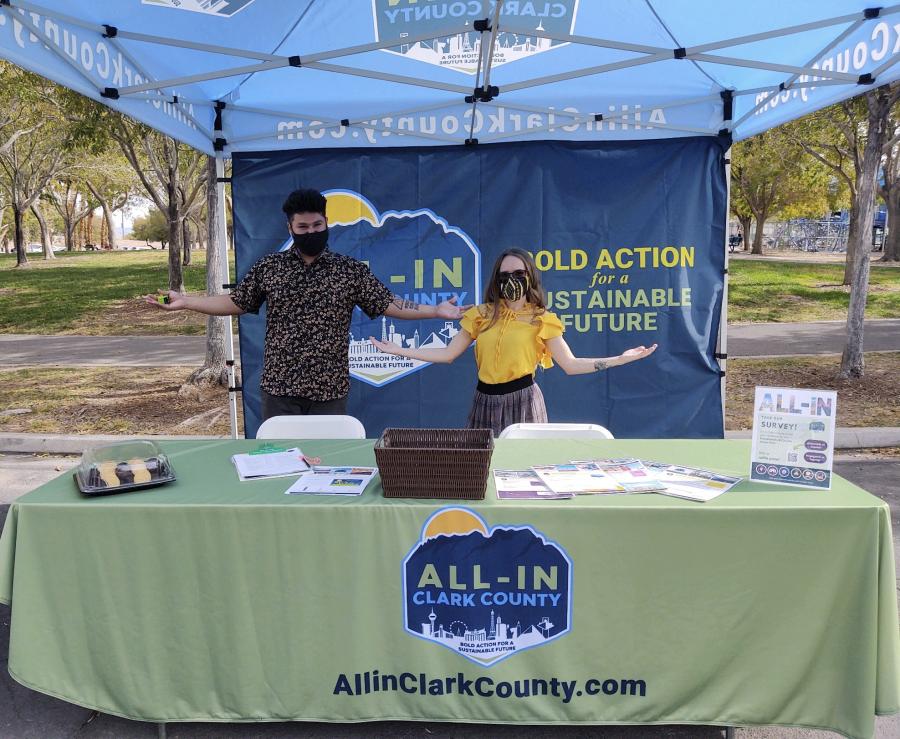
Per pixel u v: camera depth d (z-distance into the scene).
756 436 2.50
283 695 2.34
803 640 2.24
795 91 4.23
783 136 13.88
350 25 3.83
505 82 4.62
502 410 3.73
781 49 4.05
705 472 2.63
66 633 2.34
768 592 2.24
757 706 2.29
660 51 3.46
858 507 2.19
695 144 4.95
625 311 5.07
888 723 2.53
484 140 4.92
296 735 2.49
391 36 3.90
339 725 2.55
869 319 13.32
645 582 2.25
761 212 28.95
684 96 4.79
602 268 5.05
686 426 5.15
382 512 2.26
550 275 5.07
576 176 4.99
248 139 4.93
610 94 4.77
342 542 2.27
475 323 3.79
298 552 2.28
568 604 2.28
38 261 32.47
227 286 5.15
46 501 2.34
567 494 2.35
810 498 2.30
